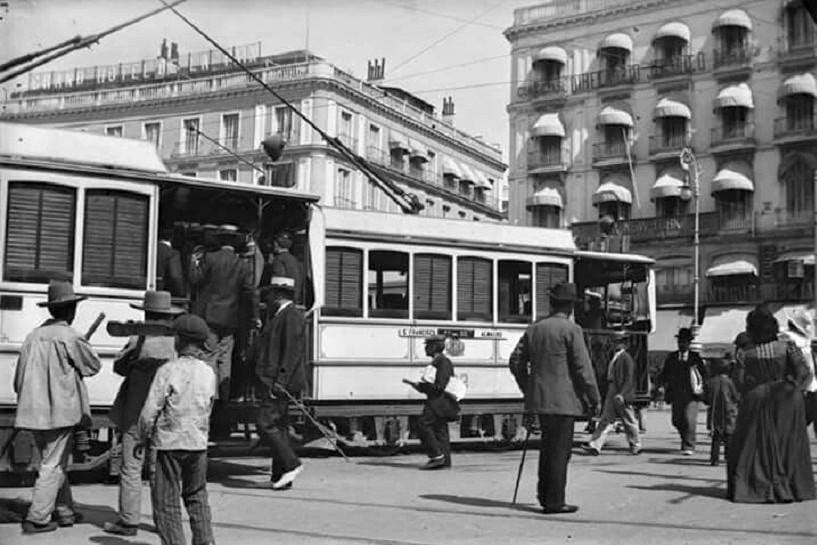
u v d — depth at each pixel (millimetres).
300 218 13344
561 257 17109
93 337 10906
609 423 15492
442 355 13188
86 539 7727
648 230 39750
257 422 10844
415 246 15609
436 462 13016
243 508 9312
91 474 12156
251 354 12109
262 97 32500
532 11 43031
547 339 9023
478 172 39781
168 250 12031
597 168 42031
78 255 10820
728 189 38500
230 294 11586
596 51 41688
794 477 9641
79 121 32562
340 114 30609
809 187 37312
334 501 9805
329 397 14594
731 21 38250
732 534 7820
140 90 33469
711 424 13875
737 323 37188
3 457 10180
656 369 35719
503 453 16000
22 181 10562
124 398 8188
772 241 37875
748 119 38781
